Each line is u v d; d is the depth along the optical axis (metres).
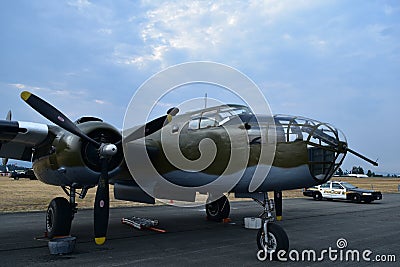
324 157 6.80
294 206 19.12
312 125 6.98
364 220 12.66
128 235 8.89
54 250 6.61
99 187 6.93
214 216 11.55
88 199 21.06
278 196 10.65
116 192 10.86
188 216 12.96
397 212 15.80
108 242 7.96
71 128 6.88
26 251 6.93
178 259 6.38
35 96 6.75
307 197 27.53
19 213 13.60
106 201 6.95
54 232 7.29
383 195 31.48
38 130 7.54
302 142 6.70
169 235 8.93
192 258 6.46
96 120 8.19
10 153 9.25
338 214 14.83
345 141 7.09
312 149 6.71
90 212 14.05
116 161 7.55
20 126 7.37
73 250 7.00
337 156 6.93
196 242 8.01
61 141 7.26
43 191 27.31
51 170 7.76
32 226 10.20
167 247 7.43
